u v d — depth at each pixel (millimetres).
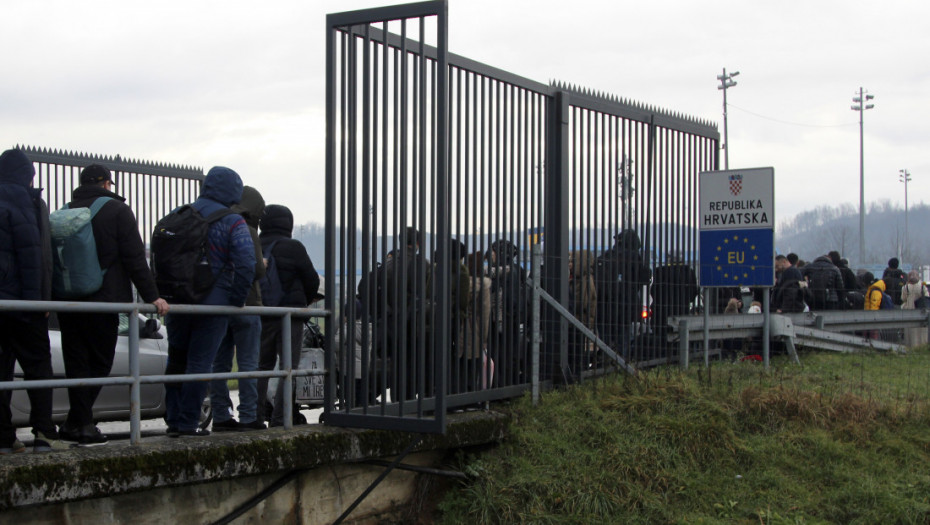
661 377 7820
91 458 4672
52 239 5418
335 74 6324
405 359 6094
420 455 6645
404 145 6145
